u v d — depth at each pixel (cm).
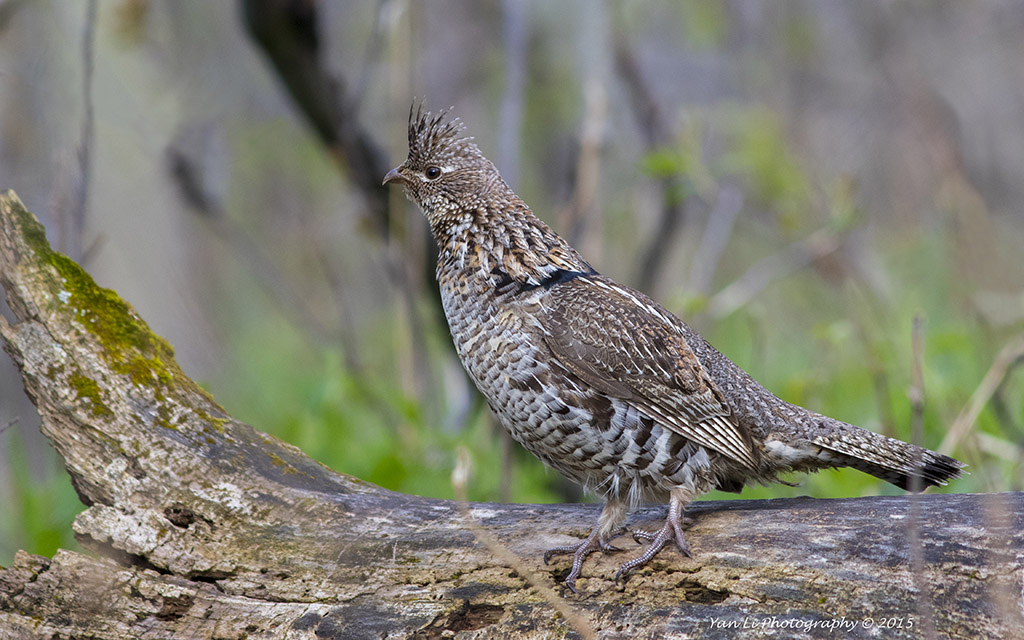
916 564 527
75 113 1383
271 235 1925
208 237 1877
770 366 1422
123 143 1623
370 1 1702
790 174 1462
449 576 625
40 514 974
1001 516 560
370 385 1216
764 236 1727
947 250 1538
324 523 661
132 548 648
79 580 614
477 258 738
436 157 778
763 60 2041
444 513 675
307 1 1030
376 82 1573
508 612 600
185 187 1346
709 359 736
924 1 2142
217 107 1616
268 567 639
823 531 596
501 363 708
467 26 1880
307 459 709
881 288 1394
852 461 733
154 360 703
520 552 638
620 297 720
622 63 1389
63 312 693
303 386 1424
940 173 1692
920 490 732
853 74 2120
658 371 683
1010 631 527
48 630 611
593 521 670
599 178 1246
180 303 1761
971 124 1986
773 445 727
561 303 702
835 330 1112
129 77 1484
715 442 681
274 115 1734
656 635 575
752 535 611
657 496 693
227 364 1683
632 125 1598
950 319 1433
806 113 2052
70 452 678
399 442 1062
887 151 1991
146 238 1761
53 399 680
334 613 609
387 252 1218
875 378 1042
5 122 1267
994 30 2131
